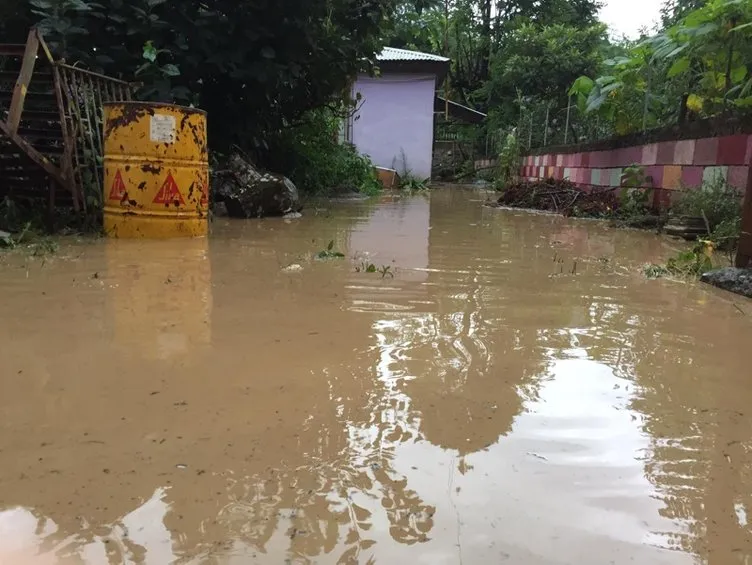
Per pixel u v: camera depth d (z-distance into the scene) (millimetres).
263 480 1274
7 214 4570
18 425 1497
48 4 5258
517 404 1680
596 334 2352
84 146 4910
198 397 1674
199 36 6555
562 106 18141
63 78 4758
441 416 1592
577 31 19500
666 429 1556
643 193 7031
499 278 3393
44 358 1957
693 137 5988
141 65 6148
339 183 11438
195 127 4672
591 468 1356
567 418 1601
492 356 2064
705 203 5309
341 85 8766
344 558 1042
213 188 6676
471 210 8367
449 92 25594
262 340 2170
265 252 4090
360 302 2750
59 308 2545
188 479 1273
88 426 1496
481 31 26156
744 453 1439
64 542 1074
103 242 4348
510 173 14453
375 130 15844
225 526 1123
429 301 2803
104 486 1240
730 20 5863
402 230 5656
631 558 1062
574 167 9891
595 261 4039
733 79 6328
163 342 2129
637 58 7699
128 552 1052
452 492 1244
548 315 2617
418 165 16031
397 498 1220
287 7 6949
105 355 1992
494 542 1093
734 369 1996
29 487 1233
